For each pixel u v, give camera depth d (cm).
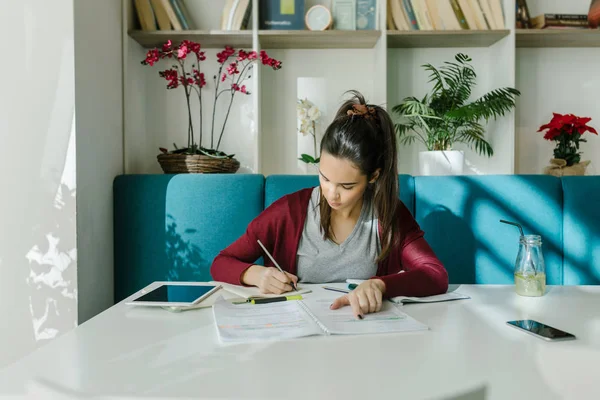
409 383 59
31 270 166
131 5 219
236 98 238
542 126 218
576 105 239
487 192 190
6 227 166
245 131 239
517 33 216
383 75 216
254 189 192
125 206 193
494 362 67
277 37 220
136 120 224
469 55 239
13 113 165
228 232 191
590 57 239
